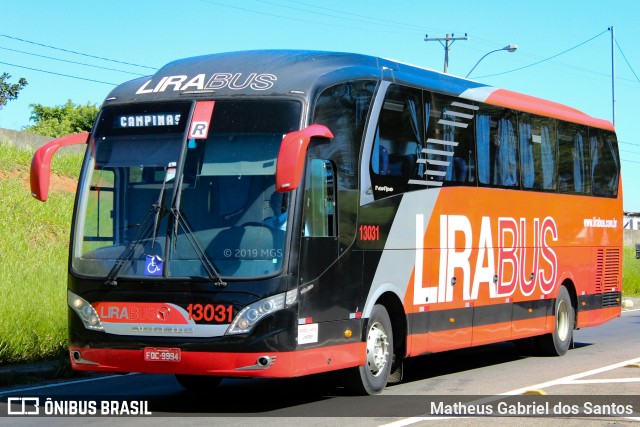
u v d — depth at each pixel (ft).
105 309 32.83
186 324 31.76
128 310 32.50
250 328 31.30
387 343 38.55
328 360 33.94
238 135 33.01
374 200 37.37
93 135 34.88
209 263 31.86
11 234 71.15
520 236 49.96
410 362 51.24
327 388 39.99
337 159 34.96
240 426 30.35
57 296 52.80
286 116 32.96
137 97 34.94
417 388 39.91
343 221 35.14
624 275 125.08
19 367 42.78
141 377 44.47
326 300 33.81
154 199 33.12
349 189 35.68
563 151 55.57
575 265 56.44
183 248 32.24
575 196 56.59
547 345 53.88
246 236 32.01
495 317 47.34
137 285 32.42
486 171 46.83
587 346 59.41
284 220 32.04
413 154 40.47
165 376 44.86
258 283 31.48
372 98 37.68
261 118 33.06
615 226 62.44
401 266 39.14
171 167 33.17
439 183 42.47
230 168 32.71
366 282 36.55
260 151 32.71
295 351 31.91
